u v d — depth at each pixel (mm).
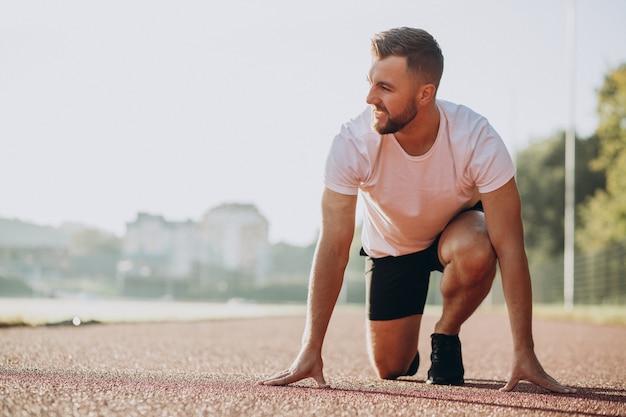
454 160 3377
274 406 2629
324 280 3324
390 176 3434
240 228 57406
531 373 3273
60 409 2453
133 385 3070
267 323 11938
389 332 3949
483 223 3592
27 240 56375
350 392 3086
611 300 25688
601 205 33500
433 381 3762
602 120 32781
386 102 3113
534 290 37125
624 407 2881
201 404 2619
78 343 6164
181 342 6926
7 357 4539
